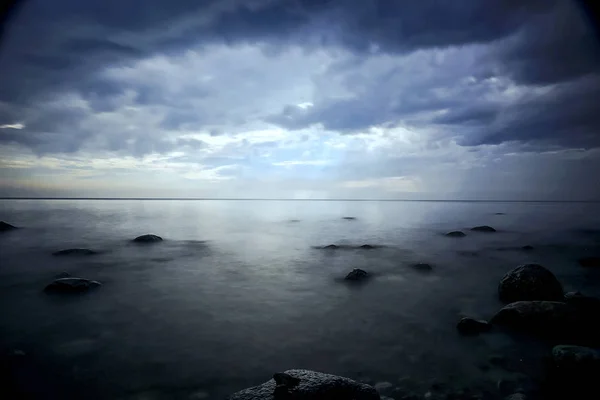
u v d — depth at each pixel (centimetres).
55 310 820
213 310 828
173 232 2411
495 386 470
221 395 458
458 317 770
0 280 1097
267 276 1190
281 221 3238
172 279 1145
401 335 666
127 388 473
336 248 1745
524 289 844
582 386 459
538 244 1866
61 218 3256
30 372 516
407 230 2538
